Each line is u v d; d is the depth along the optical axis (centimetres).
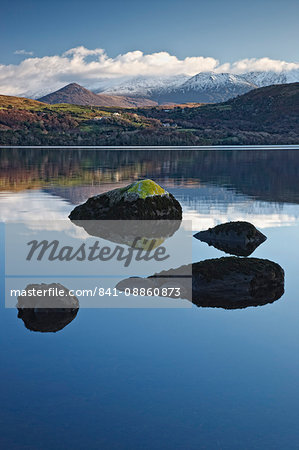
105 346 571
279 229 1320
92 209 1491
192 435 406
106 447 389
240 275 786
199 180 2978
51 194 2188
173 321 655
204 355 550
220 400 456
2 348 562
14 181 2862
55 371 506
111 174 3488
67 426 414
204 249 1097
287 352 559
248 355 550
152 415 432
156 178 3134
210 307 712
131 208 1452
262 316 677
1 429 409
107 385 479
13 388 471
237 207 1759
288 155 6644
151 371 509
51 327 628
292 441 401
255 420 428
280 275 813
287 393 470
